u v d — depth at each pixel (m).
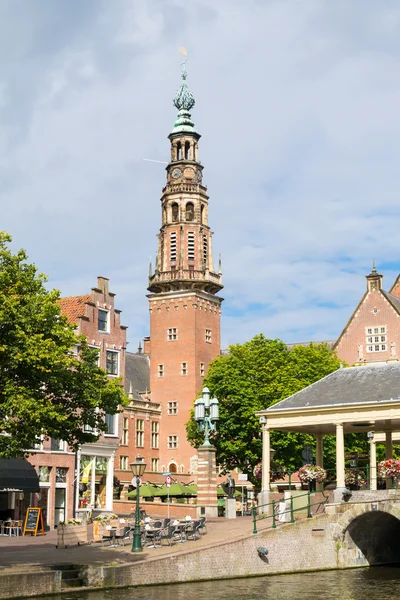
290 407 44.31
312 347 71.94
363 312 94.38
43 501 52.41
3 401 28.61
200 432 67.94
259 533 36.06
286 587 31.77
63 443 54.56
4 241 30.86
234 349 70.31
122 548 35.41
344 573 37.22
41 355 28.22
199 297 101.50
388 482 42.62
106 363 61.59
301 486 50.06
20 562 30.31
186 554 32.72
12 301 28.86
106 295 62.44
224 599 28.14
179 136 106.38
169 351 100.88
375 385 44.09
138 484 34.81
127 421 93.38
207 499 48.47
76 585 29.38
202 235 103.75
